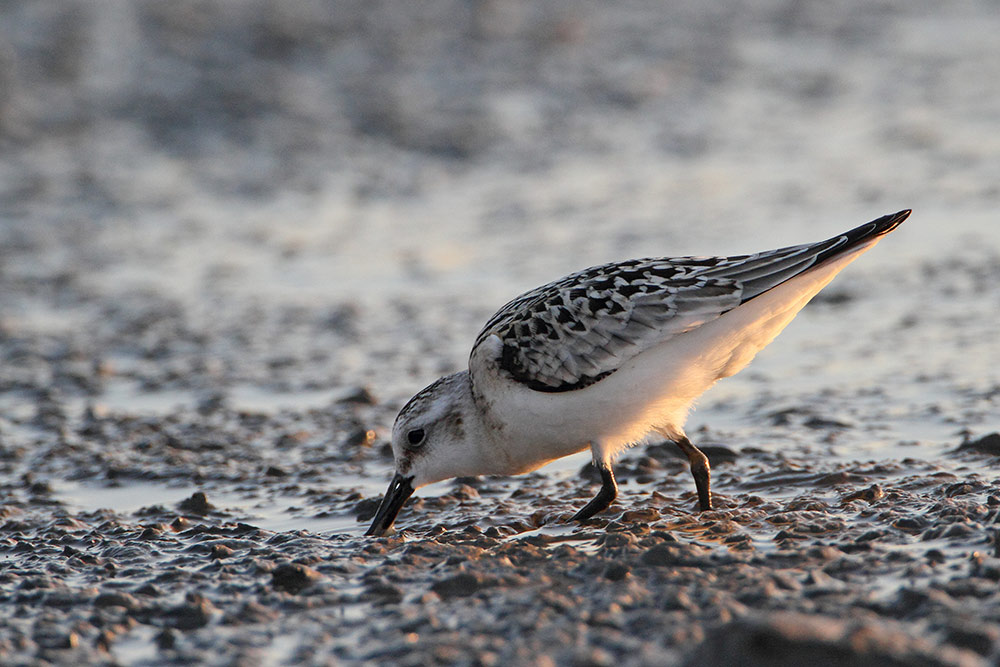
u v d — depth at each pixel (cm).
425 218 2295
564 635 549
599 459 809
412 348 1489
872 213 2053
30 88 2822
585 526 801
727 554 664
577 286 815
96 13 3234
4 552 781
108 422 1188
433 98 3033
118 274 1961
